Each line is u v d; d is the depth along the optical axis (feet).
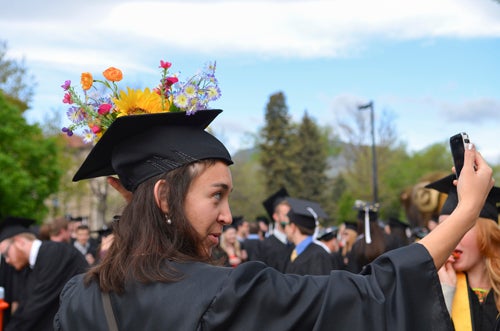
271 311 5.28
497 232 9.16
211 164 5.94
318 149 186.39
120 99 6.55
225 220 6.01
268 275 5.47
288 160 185.98
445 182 10.28
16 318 18.43
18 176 84.28
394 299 5.16
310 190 182.91
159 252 5.76
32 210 89.76
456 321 9.01
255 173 188.75
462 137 5.82
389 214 128.06
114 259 5.88
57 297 18.34
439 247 5.40
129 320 5.57
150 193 5.95
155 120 6.07
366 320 5.15
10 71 107.24
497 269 9.05
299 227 22.99
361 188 130.11
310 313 5.26
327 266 22.33
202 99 6.26
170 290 5.52
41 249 18.57
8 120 92.32
